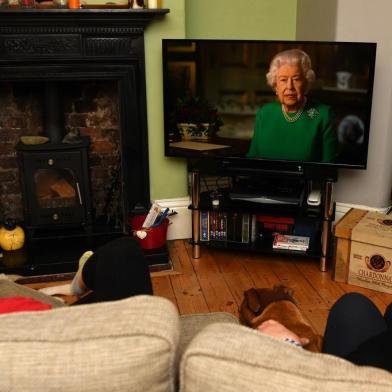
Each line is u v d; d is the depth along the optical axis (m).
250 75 3.05
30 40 3.00
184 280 3.04
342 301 1.52
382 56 3.19
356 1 3.19
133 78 3.18
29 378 0.83
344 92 2.94
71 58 3.06
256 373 0.80
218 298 2.83
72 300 2.23
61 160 3.16
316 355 0.85
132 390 0.84
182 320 1.67
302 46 2.93
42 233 3.38
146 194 3.43
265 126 3.12
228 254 3.38
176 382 0.92
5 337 0.86
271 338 0.87
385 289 2.85
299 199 3.12
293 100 3.03
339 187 3.52
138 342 0.84
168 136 3.27
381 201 3.42
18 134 3.51
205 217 3.30
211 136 3.21
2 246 3.21
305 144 3.09
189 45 3.06
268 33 3.73
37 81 3.25
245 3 3.64
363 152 3.01
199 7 3.56
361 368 0.83
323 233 3.06
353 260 2.91
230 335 0.86
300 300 2.79
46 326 0.88
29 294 1.77
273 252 3.17
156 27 3.22
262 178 3.38
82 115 3.55
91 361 0.83
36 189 3.22
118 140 3.63
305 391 0.78
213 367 0.81
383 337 1.12
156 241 3.19
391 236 2.77
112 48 3.11
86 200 3.26
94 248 3.26
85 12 2.92
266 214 3.09
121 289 1.52
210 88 3.12
